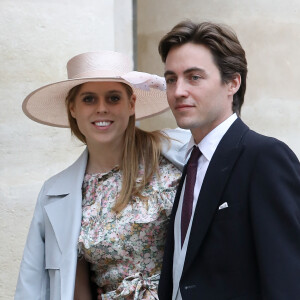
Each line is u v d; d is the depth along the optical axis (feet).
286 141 22.43
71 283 12.40
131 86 12.94
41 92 13.42
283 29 22.33
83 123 12.74
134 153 12.87
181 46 10.52
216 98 10.48
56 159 18.65
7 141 18.16
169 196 12.31
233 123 10.64
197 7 22.68
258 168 9.87
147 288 12.30
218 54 10.43
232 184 10.10
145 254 12.37
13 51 18.08
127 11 20.61
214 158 10.45
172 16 23.30
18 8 18.12
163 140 13.21
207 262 10.23
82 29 18.78
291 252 9.43
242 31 22.11
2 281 18.28
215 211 10.18
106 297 12.48
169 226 11.41
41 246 13.47
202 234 10.23
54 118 14.56
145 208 12.33
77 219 12.75
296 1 22.47
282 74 22.36
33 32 18.25
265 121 22.24
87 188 13.15
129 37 20.63
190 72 10.40
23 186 18.28
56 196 13.35
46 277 13.47
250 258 9.87
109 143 12.89
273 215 9.61
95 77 12.25
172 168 12.81
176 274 10.76
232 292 9.95
